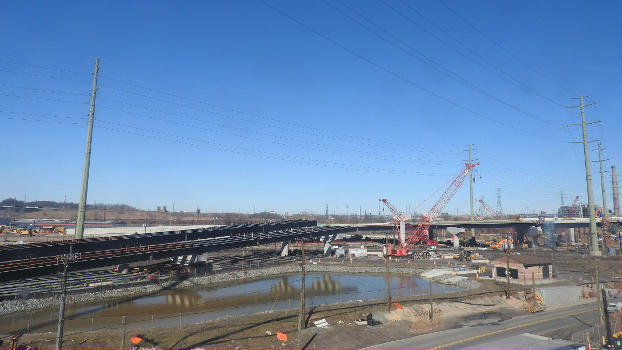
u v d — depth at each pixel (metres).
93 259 79.50
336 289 94.50
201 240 108.69
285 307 73.94
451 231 189.38
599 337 48.09
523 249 161.75
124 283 88.69
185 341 46.66
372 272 119.56
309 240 154.38
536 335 49.16
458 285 94.19
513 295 72.94
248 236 122.19
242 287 96.81
